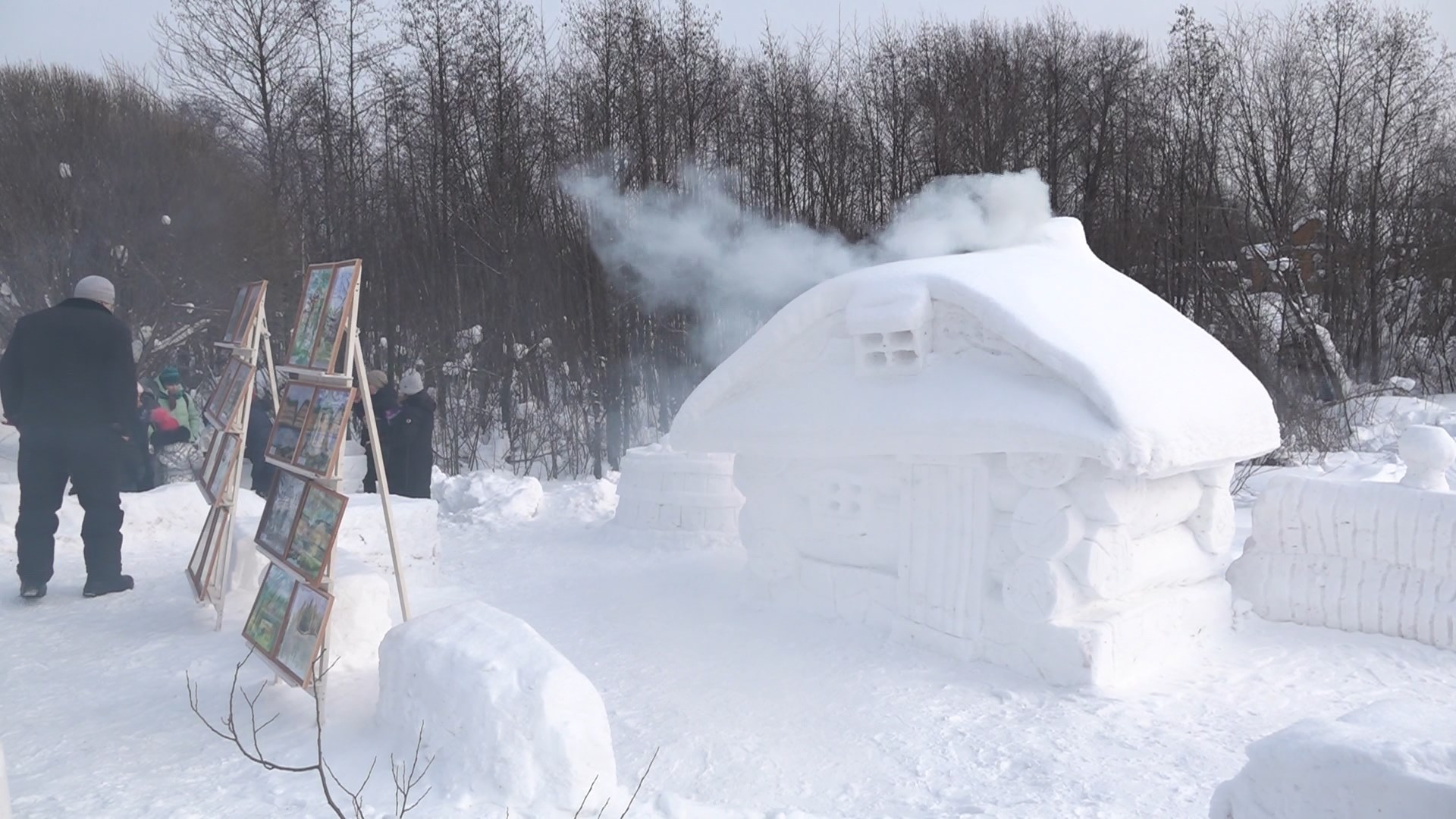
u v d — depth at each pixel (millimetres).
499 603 6652
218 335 17578
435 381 17547
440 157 19750
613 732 4395
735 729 4410
